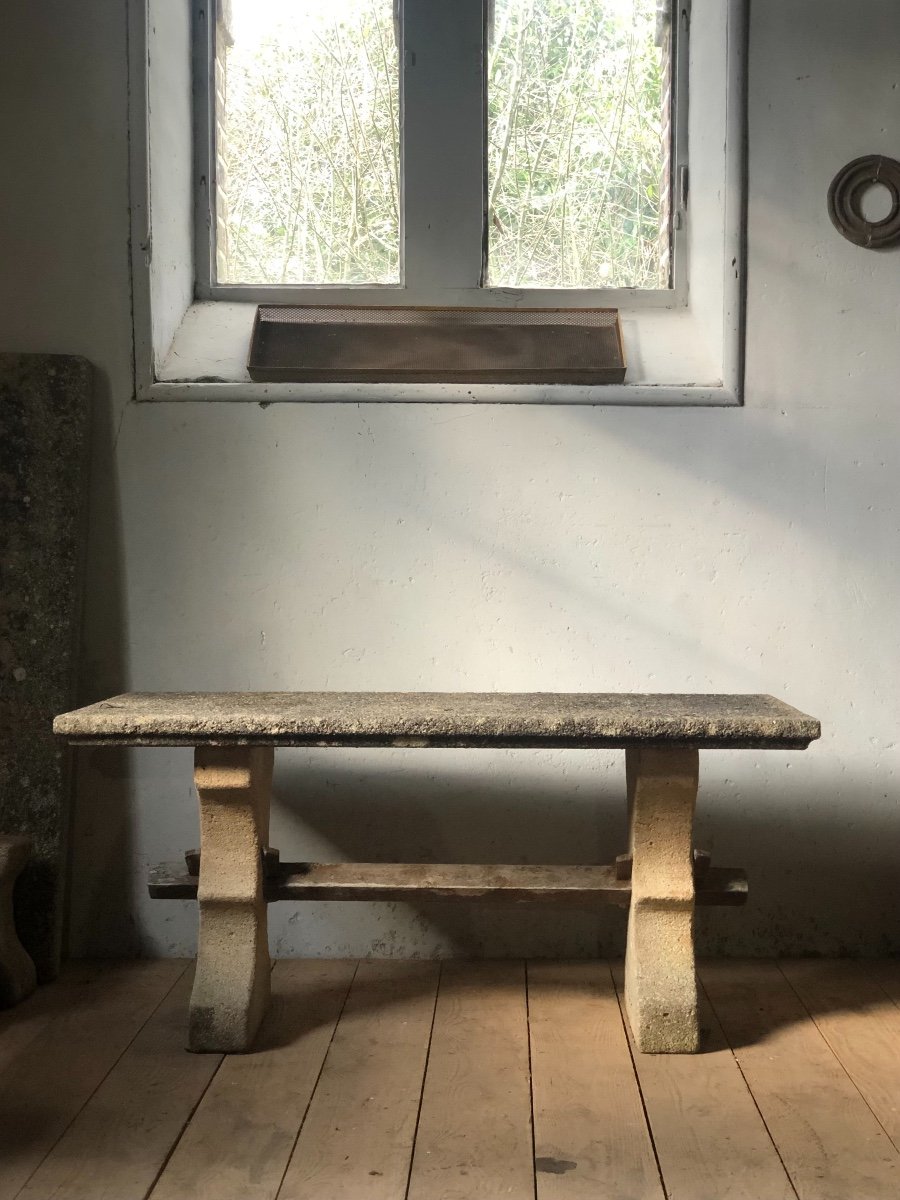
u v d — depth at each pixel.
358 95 3.15
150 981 2.69
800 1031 2.37
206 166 3.15
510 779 2.87
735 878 2.38
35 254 2.85
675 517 2.87
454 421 2.86
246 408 2.86
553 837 2.87
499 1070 2.17
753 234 2.86
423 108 3.07
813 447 2.86
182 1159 1.83
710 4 2.97
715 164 2.94
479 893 2.37
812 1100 2.05
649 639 2.87
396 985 2.65
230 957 2.34
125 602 2.87
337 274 3.16
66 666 2.77
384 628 2.88
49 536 2.78
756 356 2.86
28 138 2.84
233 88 3.16
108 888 2.87
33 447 2.79
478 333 2.99
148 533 2.87
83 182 2.84
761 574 2.86
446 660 2.88
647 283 3.18
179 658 2.88
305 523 2.87
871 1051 2.27
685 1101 2.04
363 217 3.15
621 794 2.87
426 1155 1.85
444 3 3.05
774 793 2.87
